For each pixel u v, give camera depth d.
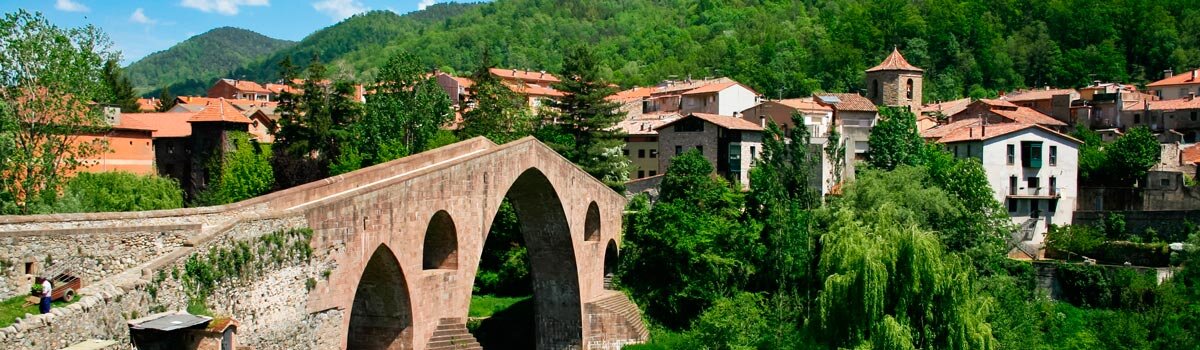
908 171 83.88
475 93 114.31
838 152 96.62
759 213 82.25
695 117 108.00
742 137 106.31
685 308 78.50
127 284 33.28
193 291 36.22
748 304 69.94
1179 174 99.88
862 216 77.06
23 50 61.88
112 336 32.31
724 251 79.62
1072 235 89.00
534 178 65.56
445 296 53.69
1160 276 78.69
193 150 98.44
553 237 70.56
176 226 38.19
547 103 108.62
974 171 83.06
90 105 66.12
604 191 77.56
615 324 72.31
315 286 43.69
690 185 84.38
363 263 46.72
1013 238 88.56
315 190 47.94
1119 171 104.00
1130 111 137.38
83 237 35.06
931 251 57.22
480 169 56.59
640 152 116.56
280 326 41.38
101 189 67.75
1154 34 188.38
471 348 54.03
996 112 130.38
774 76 195.62
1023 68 195.38
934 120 137.62
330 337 44.94
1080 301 80.12
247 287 39.25
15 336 28.84
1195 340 69.31
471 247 55.97
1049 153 99.25
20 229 34.09
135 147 95.88
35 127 62.53
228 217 42.28
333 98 104.81
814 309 65.38
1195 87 150.75
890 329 54.97
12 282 32.78
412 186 50.06
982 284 68.69
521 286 86.12
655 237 78.88
